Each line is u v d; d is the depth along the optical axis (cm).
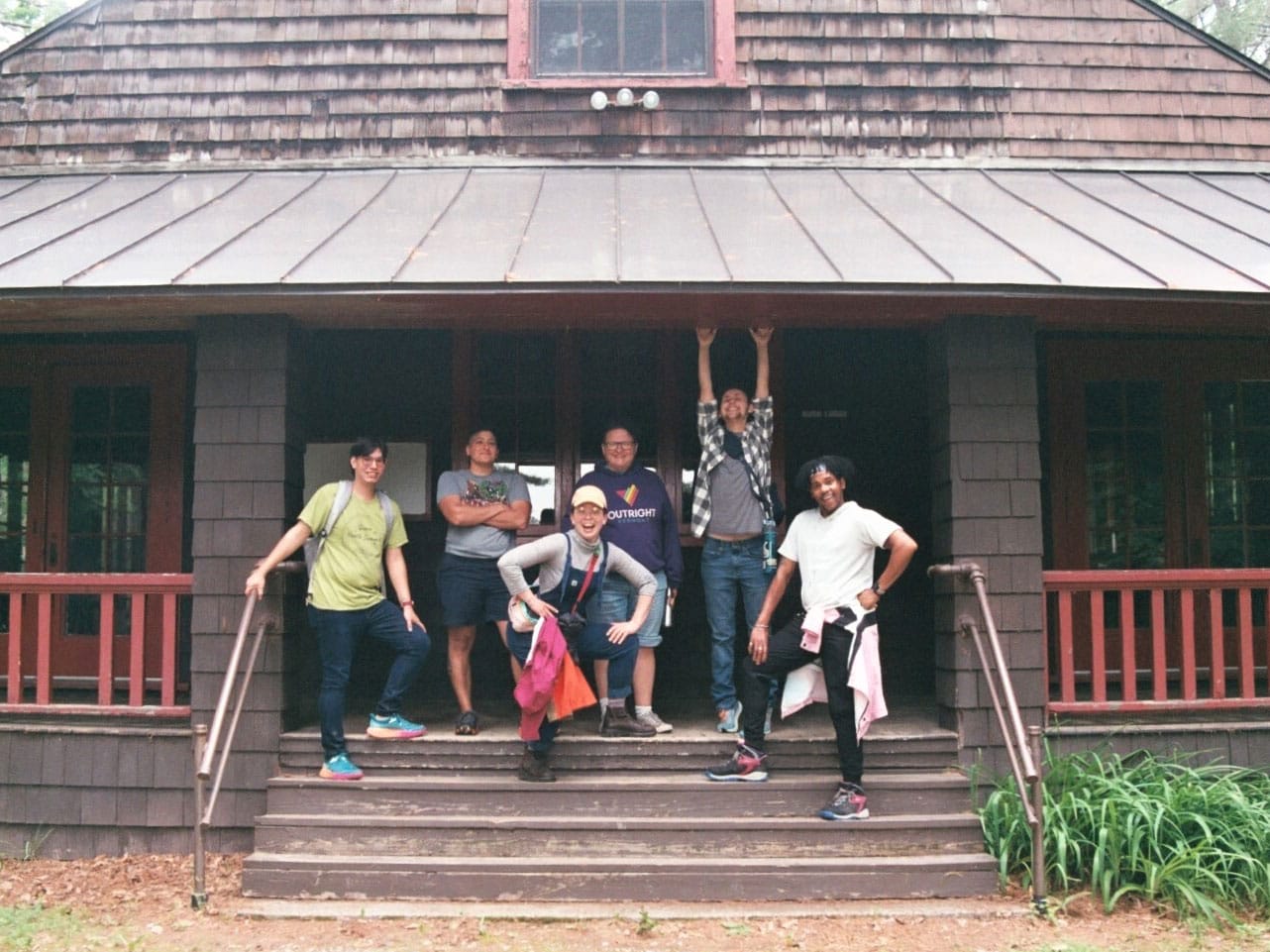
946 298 571
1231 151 810
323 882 522
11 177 787
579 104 797
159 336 767
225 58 798
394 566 587
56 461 768
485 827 538
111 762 598
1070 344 778
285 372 604
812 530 559
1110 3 818
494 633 744
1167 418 782
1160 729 600
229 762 584
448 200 710
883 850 537
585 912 506
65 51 802
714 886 522
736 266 578
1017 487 599
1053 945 467
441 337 762
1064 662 603
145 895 538
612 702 580
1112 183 769
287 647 595
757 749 556
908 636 760
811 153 796
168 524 759
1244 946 471
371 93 796
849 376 766
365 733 594
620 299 574
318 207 697
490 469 616
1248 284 577
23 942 475
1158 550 778
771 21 803
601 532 600
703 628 752
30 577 600
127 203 713
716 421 609
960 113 802
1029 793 539
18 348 770
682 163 792
